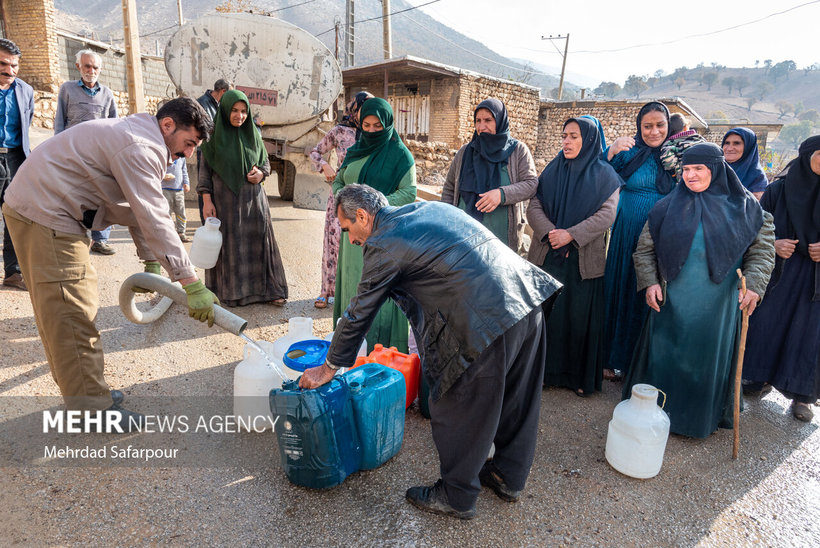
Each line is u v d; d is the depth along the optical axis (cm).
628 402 272
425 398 304
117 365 339
